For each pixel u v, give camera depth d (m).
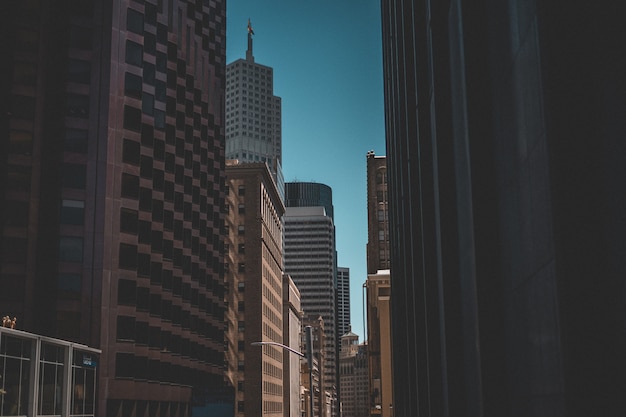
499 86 15.82
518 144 13.78
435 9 23.12
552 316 11.30
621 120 9.77
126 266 78.12
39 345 50.25
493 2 16.34
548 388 11.74
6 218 72.88
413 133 31.61
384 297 100.94
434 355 25.17
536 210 12.30
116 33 81.06
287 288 182.75
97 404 72.81
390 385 96.50
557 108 11.09
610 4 10.18
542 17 11.41
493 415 15.98
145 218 82.81
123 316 77.00
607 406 10.29
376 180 114.00
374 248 112.12
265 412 139.62
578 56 11.17
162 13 90.75
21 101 75.69
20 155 74.69
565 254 10.77
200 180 105.69
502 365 16.20
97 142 77.31
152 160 84.75
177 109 97.50
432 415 24.72
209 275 106.44
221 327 111.12
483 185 17.17
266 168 143.50
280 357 169.38
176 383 89.44
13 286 71.88
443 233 21.91
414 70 31.20
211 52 113.19
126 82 81.31
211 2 114.69
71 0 79.19
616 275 10.14
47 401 51.66
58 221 74.50
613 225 10.20
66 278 73.75
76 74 77.88
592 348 10.52
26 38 77.00
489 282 16.62
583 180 10.91
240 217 142.00
